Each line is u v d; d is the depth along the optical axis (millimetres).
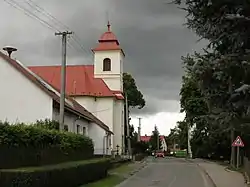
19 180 14977
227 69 12414
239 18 11414
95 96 61344
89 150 30406
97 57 66812
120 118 65125
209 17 12508
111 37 67438
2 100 32281
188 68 13078
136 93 87312
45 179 16859
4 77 32562
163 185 25203
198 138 59250
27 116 32031
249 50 11891
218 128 15211
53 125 29109
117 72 66500
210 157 64625
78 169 22156
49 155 21219
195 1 12516
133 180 28688
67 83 61938
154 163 53438
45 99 32156
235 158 41750
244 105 12422
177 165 48281
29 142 18516
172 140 145625
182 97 55188
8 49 38125
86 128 44594
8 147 16438
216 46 13016
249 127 14461
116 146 61125
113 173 33438
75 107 42469
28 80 32344
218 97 13312
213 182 27047
